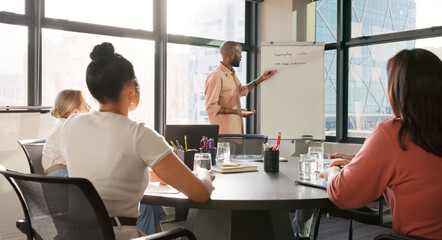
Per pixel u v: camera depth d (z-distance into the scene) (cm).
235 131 426
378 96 450
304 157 180
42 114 340
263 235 192
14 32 347
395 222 129
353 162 131
